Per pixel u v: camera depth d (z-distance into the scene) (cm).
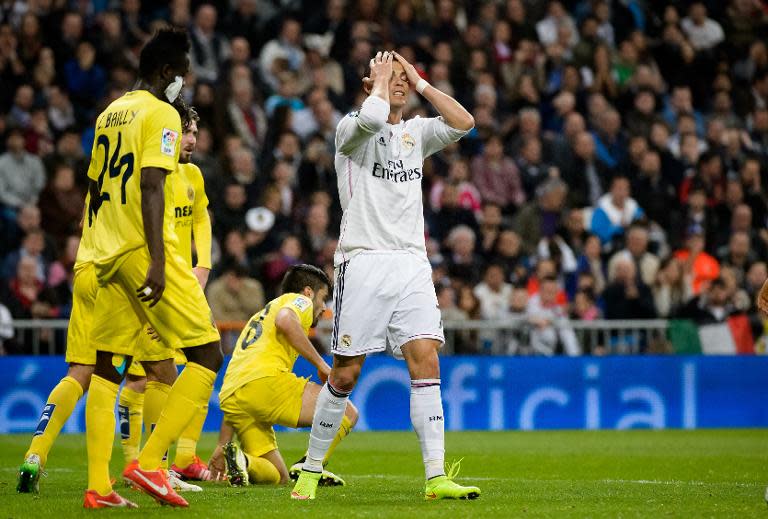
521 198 6019
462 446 3991
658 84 6944
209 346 2006
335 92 6078
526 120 6178
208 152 5472
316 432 2139
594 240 5638
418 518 1794
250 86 5812
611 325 5191
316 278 2720
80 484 2486
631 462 3356
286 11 6425
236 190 5262
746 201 6450
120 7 5931
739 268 5950
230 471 2470
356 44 6219
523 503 2033
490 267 5247
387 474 2978
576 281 5612
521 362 4978
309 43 6378
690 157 6512
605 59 6769
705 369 5194
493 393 4938
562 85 6569
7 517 1825
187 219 2664
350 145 2109
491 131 6241
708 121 6994
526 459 3462
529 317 5075
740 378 5222
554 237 5625
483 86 6319
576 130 6269
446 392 4881
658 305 5531
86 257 2186
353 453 3672
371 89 2183
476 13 6806
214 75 5919
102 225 1988
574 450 3819
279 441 4156
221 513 1870
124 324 1986
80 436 4272
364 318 2097
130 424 2620
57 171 5231
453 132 2158
